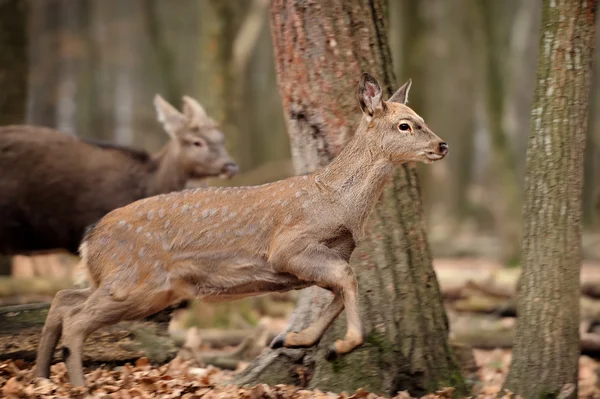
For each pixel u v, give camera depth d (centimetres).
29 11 2158
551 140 1191
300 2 1229
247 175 3362
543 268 1198
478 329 1783
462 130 5359
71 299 1100
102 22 5703
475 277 2162
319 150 1239
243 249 1087
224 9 2066
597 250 3306
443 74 5381
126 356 1229
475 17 3114
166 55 4025
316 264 1070
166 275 1081
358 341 1059
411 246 1239
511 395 1204
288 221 1082
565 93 1182
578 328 1205
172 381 1145
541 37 1202
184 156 1731
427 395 1199
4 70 2073
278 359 1220
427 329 1231
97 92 5475
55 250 1662
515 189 2923
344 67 1230
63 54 5059
